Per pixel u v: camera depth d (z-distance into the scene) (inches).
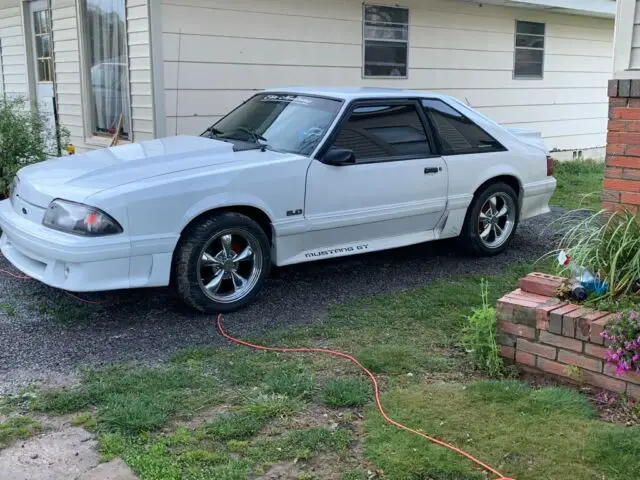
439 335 178.5
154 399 138.1
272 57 337.7
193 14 306.0
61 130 343.6
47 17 389.7
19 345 168.7
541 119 510.0
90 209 169.2
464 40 433.7
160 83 302.4
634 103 175.9
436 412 133.5
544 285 160.1
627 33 179.2
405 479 111.3
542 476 111.8
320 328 182.4
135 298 204.8
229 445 121.6
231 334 178.1
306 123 215.0
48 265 177.0
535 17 478.9
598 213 174.9
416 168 226.2
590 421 129.3
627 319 135.2
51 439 124.3
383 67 390.9
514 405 135.7
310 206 203.5
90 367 156.3
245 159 196.5
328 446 121.6
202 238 183.9
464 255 259.6
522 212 265.6
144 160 194.2
